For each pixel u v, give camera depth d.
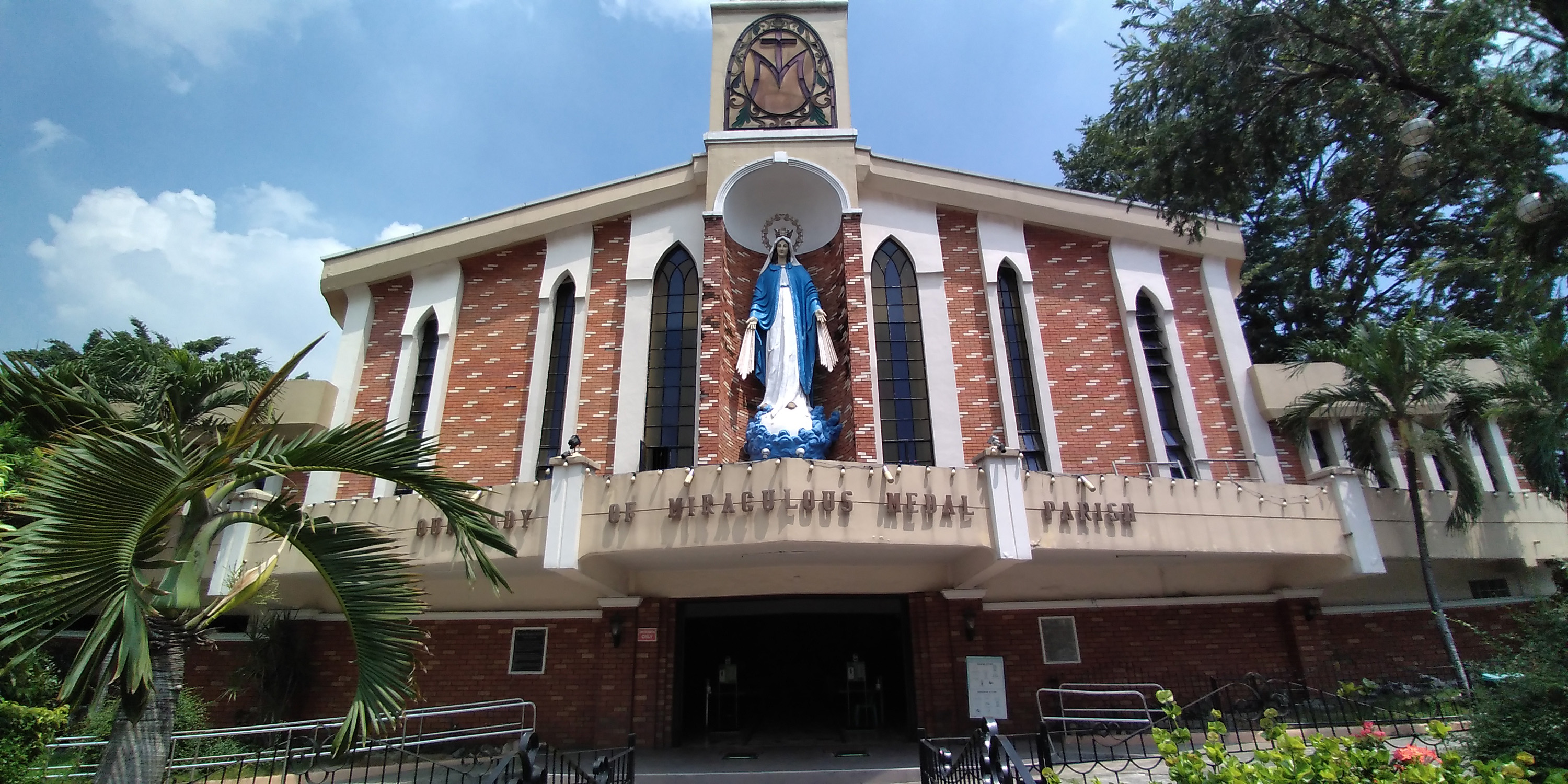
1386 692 15.05
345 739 6.48
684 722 17.75
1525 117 11.72
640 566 14.63
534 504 13.28
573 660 15.41
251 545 14.34
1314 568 15.37
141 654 5.48
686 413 17.38
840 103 19.30
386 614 6.96
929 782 9.41
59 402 7.05
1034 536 12.91
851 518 12.27
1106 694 12.34
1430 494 15.90
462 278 19.30
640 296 18.06
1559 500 14.59
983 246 18.64
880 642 19.41
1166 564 15.74
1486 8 11.48
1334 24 12.51
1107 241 19.22
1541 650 8.18
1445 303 21.41
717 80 19.48
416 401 18.62
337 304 20.22
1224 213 14.88
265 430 7.81
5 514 6.96
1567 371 13.95
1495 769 5.38
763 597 15.52
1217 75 13.10
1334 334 25.80
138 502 5.89
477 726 15.07
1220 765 6.02
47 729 9.75
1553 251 12.16
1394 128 12.74
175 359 14.38
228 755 10.61
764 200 19.00
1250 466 17.31
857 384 16.30
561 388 18.14
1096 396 17.77
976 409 17.20
